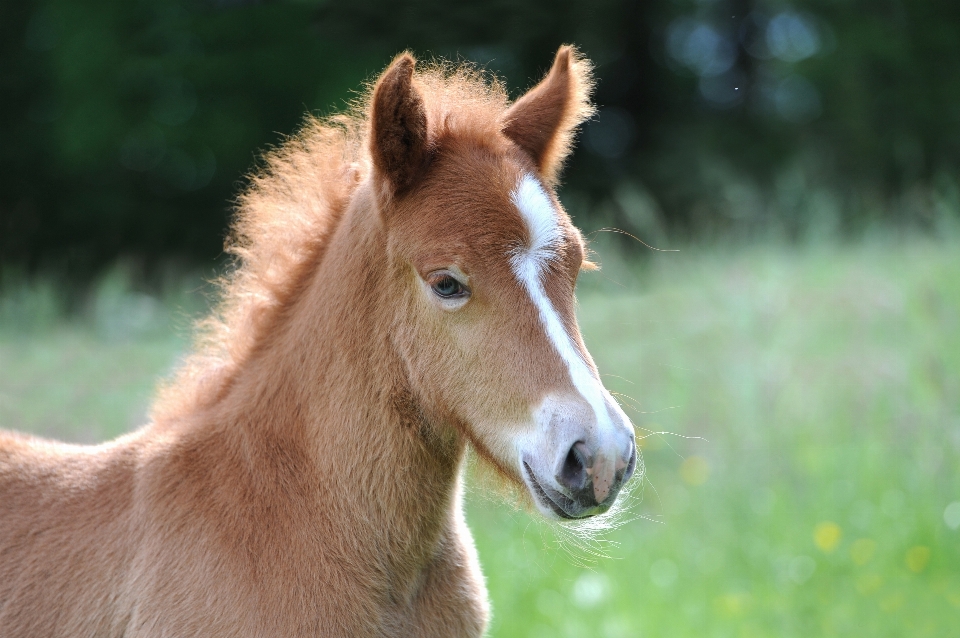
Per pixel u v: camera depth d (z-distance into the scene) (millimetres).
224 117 21422
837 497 8258
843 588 7105
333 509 4043
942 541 7531
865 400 9672
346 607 3957
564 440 3615
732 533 8016
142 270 21516
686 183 23031
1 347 12195
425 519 4176
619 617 6812
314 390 4164
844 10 25672
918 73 25234
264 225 4648
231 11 20453
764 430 9367
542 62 14914
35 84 23516
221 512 4027
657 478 9336
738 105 27984
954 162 24328
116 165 23594
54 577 4180
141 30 21062
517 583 7223
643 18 26906
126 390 10266
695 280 13352
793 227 17234
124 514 4176
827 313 11617
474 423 3932
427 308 3949
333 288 4223
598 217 20422
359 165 4613
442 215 3896
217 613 3848
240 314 4621
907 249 13789
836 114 25609
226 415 4297
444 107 4270
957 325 10359
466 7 13336
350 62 20031
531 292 3793
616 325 12164
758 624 6711
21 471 4488
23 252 22875
